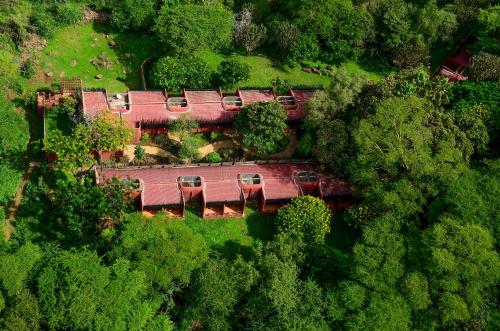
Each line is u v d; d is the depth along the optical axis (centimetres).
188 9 9944
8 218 7938
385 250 7112
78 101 9019
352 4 10831
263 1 11069
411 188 7706
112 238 7350
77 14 10300
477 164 8419
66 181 7950
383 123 8075
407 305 6806
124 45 10375
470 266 6831
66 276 6444
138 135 8850
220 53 10550
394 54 10731
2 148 8125
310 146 8738
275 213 8569
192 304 7100
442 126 8250
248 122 8712
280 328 6844
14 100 9094
